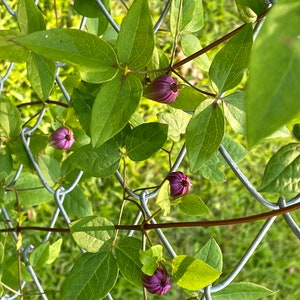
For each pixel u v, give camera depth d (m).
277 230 0.97
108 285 0.30
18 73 0.82
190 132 0.27
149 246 0.31
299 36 0.11
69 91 0.42
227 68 0.27
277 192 0.24
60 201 0.41
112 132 0.26
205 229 0.94
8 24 0.83
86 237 0.30
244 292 0.33
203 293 0.31
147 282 0.29
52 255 0.42
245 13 0.29
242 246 0.95
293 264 0.97
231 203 0.96
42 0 0.85
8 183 0.47
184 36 0.35
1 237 0.49
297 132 0.28
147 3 0.25
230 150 0.38
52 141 0.41
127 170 0.89
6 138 0.40
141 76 0.31
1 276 0.43
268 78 0.11
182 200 0.31
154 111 0.89
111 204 0.89
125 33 0.25
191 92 0.30
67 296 0.30
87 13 0.38
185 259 0.28
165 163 0.92
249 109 0.11
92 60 0.25
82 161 0.32
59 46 0.25
